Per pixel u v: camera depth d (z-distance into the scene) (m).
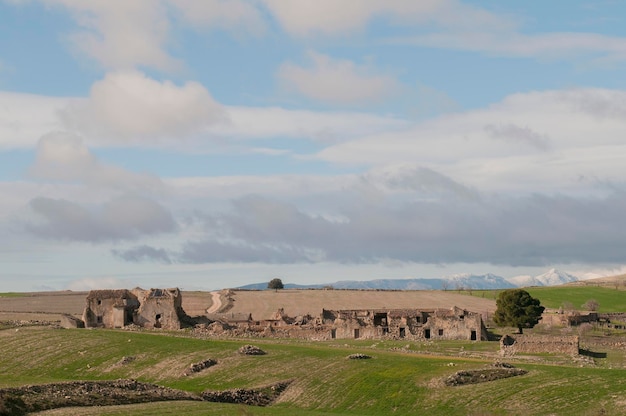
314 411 103.50
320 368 128.62
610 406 100.88
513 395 108.50
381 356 137.62
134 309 188.50
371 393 114.62
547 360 140.00
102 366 140.62
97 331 168.62
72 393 98.88
